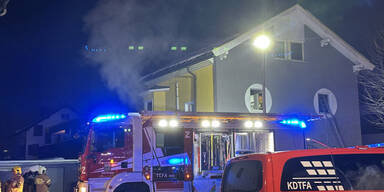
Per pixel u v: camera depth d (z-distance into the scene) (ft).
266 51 61.67
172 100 66.95
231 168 22.31
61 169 47.09
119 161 34.60
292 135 39.96
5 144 152.66
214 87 57.16
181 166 35.65
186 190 35.42
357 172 20.07
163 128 35.70
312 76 65.00
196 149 36.22
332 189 19.57
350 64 68.85
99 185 34.24
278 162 19.48
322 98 66.69
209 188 36.11
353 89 68.33
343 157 20.29
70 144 81.71
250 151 37.86
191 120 36.42
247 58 59.93
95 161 34.55
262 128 38.68
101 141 34.91
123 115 35.09
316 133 63.57
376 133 74.95
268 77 61.26
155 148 35.24
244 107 58.49
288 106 62.03
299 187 19.29
